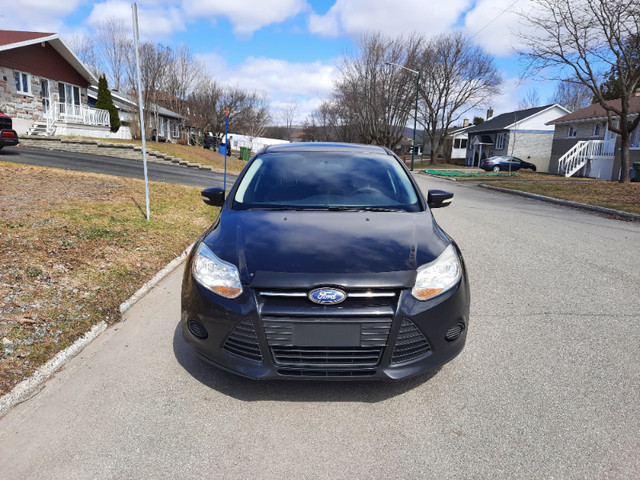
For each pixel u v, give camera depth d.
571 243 6.80
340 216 3.17
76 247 5.01
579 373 2.96
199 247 2.91
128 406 2.58
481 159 45.44
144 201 8.11
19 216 5.96
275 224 3.01
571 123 30.05
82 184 9.34
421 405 2.62
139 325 3.67
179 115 38.09
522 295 4.45
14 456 2.15
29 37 20.09
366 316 2.41
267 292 2.44
